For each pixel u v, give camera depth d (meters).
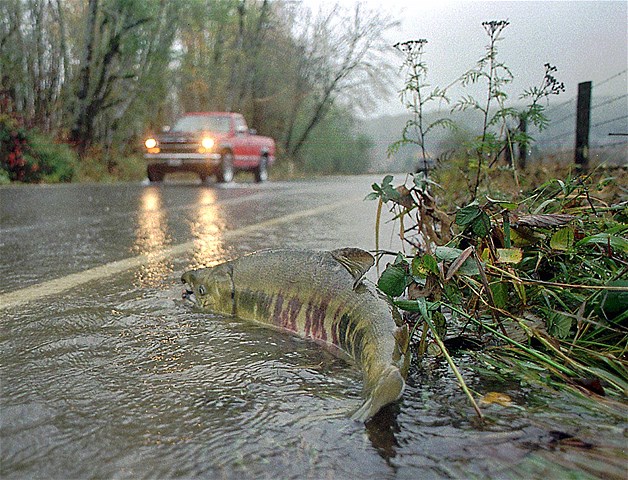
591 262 2.17
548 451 1.27
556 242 2.16
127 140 23.08
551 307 2.15
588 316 1.99
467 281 2.03
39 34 19.11
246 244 4.61
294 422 1.42
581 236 2.32
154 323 2.32
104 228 5.68
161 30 21.20
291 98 31.59
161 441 1.34
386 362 1.51
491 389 1.62
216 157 15.10
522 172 5.71
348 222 6.17
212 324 2.28
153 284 3.10
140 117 23.42
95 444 1.32
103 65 19.02
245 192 11.87
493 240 2.29
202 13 22.33
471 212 2.11
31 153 16.20
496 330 2.10
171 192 11.73
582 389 1.63
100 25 19.62
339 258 2.09
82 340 2.11
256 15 27.88
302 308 2.09
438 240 2.51
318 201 9.31
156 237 5.04
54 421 1.44
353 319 1.82
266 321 2.24
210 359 1.89
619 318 1.89
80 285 3.08
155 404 1.54
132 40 19.59
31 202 8.95
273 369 1.78
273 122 31.52
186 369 1.80
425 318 1.77
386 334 1.65
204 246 4.51
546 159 7.20
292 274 2.15
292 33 30.69
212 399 1.57
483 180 4.25
